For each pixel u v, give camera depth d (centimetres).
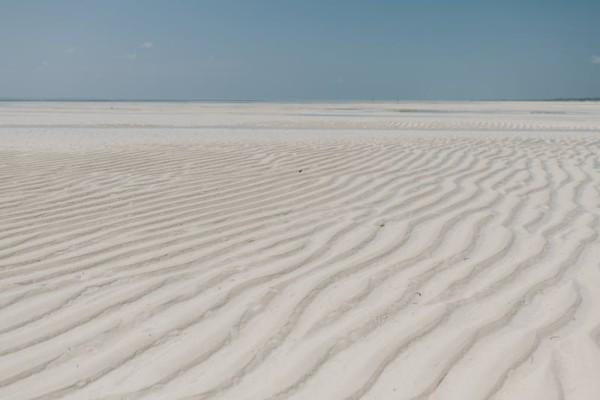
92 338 308
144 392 257
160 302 352
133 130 1705
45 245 459
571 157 894
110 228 503
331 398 250
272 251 443
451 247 448
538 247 447
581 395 247
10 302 354
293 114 3288
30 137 1377
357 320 324
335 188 652
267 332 312
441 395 251
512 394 250
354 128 1848
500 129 1775
